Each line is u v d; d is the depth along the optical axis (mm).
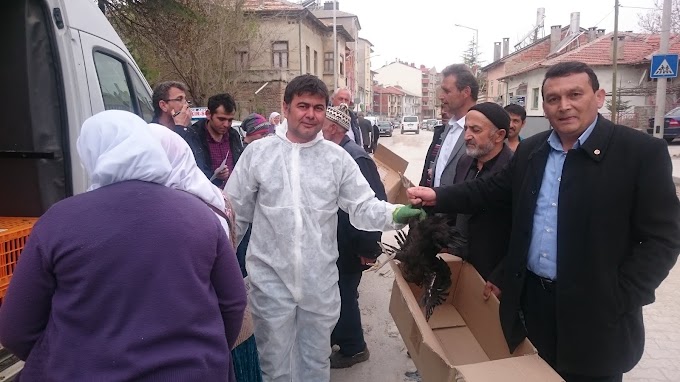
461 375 1856
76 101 2943
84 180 2984
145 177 1542
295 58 28578
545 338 2273
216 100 4242
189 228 1511
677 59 11930
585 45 30031
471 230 2896
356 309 3648
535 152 2297
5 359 2168
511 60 39375
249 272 2582
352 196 2631
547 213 2221
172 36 14852
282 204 2488
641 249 2004
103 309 1405
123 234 1428
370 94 70312
